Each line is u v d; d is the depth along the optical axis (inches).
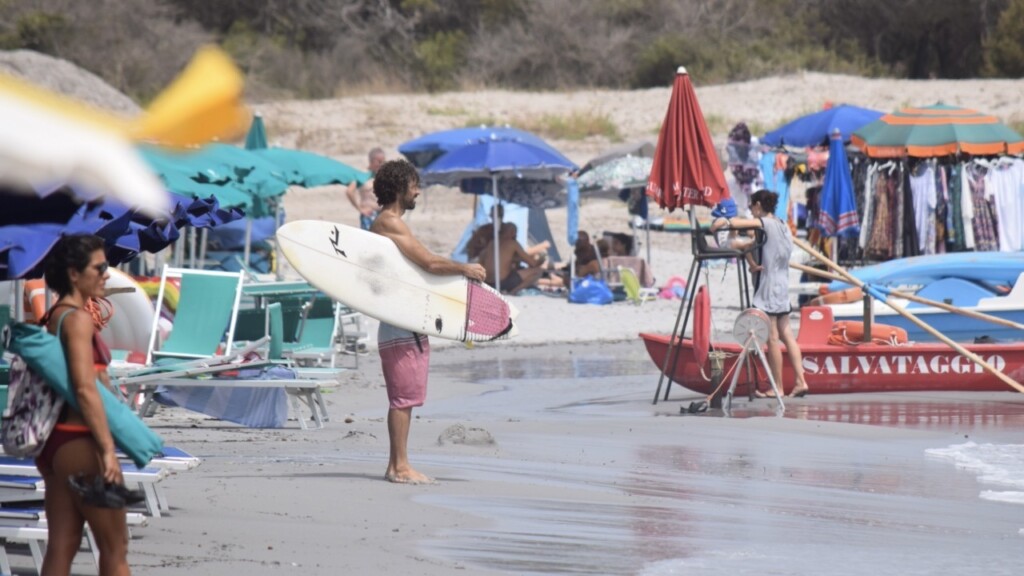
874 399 1996.8
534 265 3641.7
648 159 3774.6
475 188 3690.9
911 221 3191.4
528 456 1449.3
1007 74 7623.0
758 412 1878.7
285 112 6811.0
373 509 1089.4
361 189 3233.3
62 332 727.7
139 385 1627.7
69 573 761.0
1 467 901.2
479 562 920.9
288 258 1186.0
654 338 2021.4
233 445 1476.4
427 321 1211.9
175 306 1943.9
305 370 1743.4
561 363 2564.0
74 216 820.6
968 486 1320.1
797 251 3393.2
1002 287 2556.6
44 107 585.3
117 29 7066.9
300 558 905.5
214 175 2027.6
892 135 3161.9
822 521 1129.4
